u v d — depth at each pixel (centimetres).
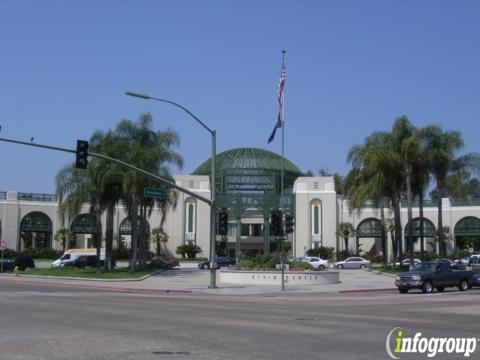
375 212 8894
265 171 9388
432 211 8744
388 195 5653
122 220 8744
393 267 5750
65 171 5372
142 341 1289
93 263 6462
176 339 1323
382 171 5419
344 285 4169
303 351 1173
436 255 7225
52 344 1243
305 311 2089
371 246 9325
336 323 1662
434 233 8556
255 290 3688
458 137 5416
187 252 8581
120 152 5225
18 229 8412
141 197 5231
